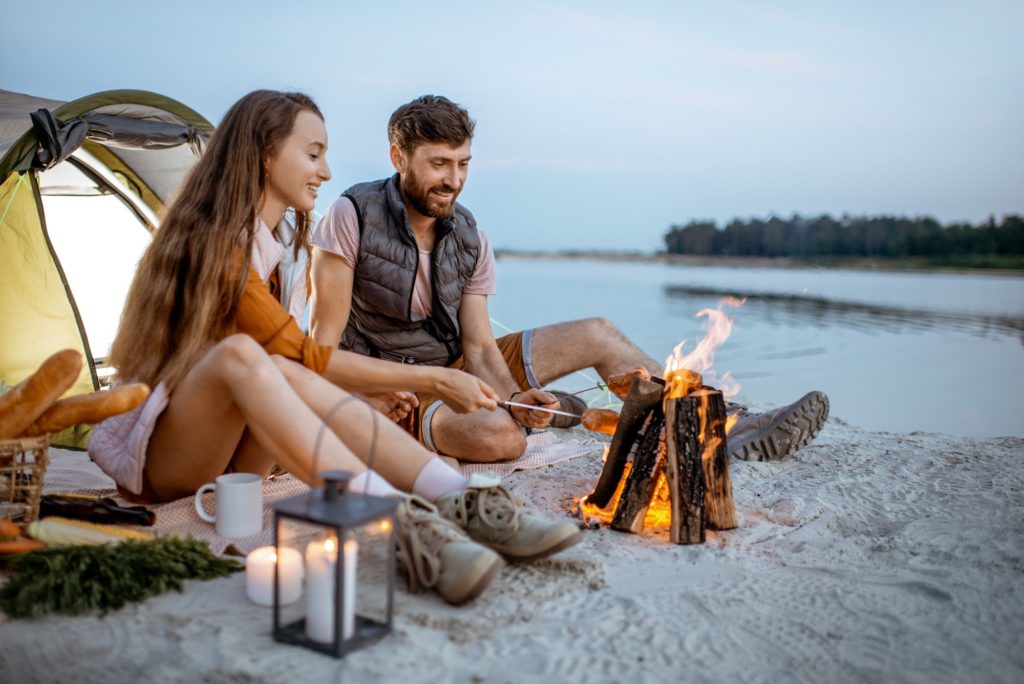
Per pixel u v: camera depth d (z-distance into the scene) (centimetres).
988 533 262
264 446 215
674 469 248
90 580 193
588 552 239
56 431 229
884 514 282
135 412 252
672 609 204
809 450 355
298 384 229
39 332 396
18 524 224
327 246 320
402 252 326
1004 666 186
